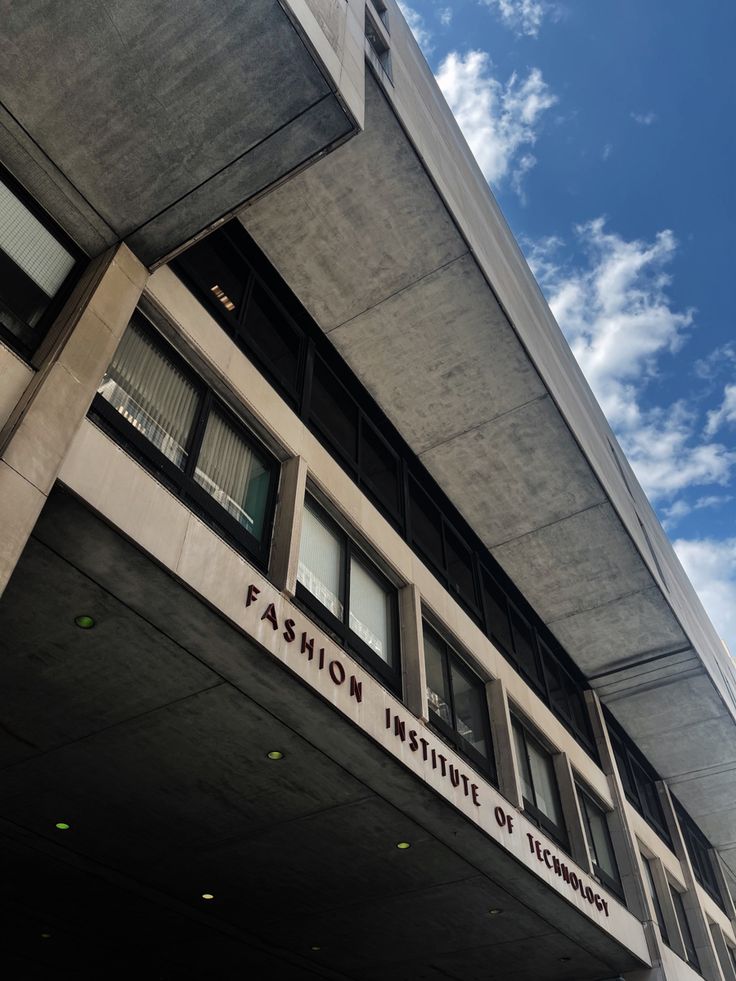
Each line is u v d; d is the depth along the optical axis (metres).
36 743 7.85
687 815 24.59
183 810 8.93
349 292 12.18
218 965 12.58
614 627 17.73
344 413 12.85
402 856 10.16
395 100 10.34
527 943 12.74
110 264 7.48
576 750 16.28
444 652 12.38
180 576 6.62
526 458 14.40
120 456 6.64
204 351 8.98
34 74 6.53
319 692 7.76
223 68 6.59
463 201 12.86
